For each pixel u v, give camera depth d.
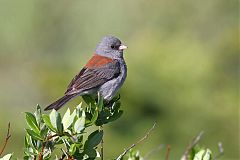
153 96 16.31
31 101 21.08
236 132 17.56
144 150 15.27
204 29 26.28
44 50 25.19
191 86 17.56
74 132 4.80
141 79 16.62
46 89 19.28
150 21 25.94
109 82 7.98
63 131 4.80
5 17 24.91
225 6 26.77
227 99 18.19
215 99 18.06
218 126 17.56
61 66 21.94
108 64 8.03
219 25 26.38
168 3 26.14
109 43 8.30
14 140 14.97
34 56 24.91
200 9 27.62
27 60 24.83
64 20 25.77
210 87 18.38
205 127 17.25
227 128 17.66
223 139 17.45
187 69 17.95
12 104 21.52
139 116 15.80
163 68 17.38
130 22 25.73
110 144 14.86
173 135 16.22
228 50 21.84
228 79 19.97
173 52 18.59
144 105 16.02
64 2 25.72
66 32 25.77
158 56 18.00
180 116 16.78
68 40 25.75
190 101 17.23
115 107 5.54
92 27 25.69
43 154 4.92
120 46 8.31
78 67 20.23
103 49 8.31
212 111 17.56
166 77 17.03
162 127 16.03
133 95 15.99
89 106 5.38
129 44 23.31
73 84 7.72
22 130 15.46
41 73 20.36
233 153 17.41
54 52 25.36
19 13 25.03
